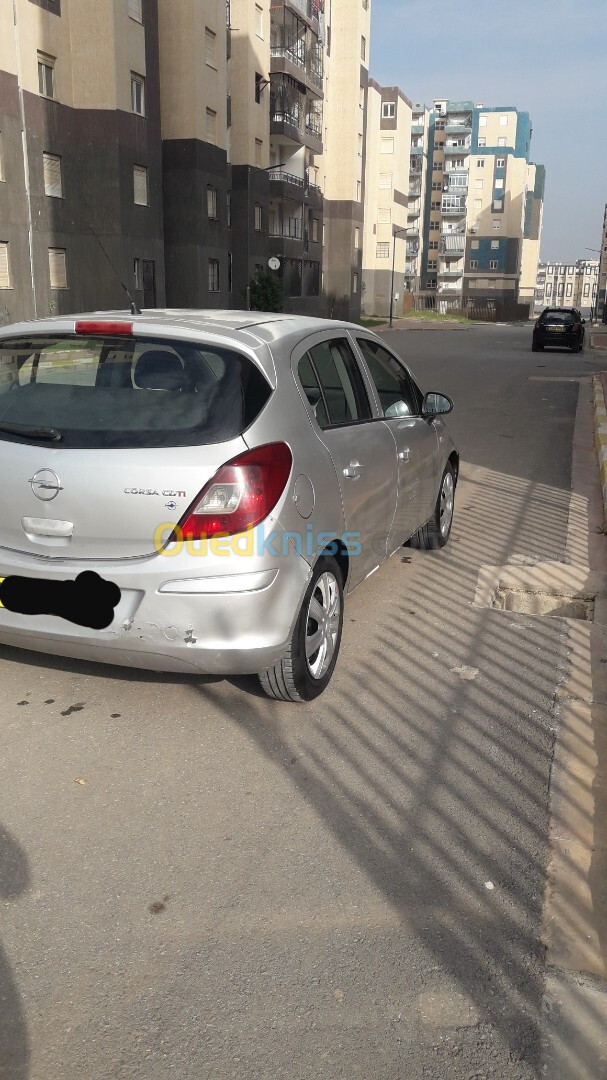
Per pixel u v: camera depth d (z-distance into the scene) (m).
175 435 3.04
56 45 25.44
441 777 3.16
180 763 3.20
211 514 2.99
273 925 2.39
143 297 29.25
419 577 5.39
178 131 31.66
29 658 4.04
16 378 3.36
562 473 8.69
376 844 2.76
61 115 25.98
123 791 3.01
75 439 3.12
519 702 3.76
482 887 2.57
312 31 44.00
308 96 45.72
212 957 2.27
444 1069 1.96
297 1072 1.94
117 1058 1.97
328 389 3.88
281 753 3.29
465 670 4.07
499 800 3.02
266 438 3.13
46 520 3.15
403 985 2.19
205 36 31.69
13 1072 1.92
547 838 2.82
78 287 27.59
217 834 2.79
